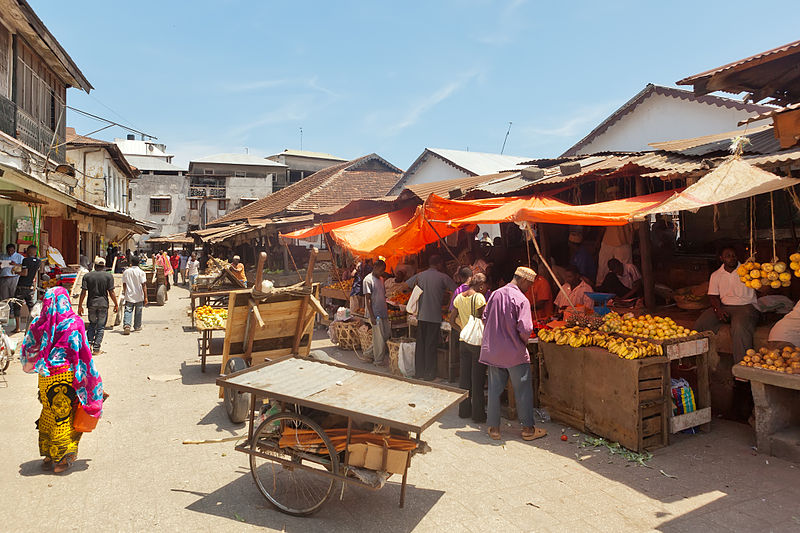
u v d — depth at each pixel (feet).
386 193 87.66
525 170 32.24
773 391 17.04
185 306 64.03
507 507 13.47
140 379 26.43
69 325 14.79
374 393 14.02
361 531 12.22
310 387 14.21
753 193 16.20
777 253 25.77
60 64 54.85
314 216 62.23
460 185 41.96
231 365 20.25
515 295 18.34
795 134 17.79
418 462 16.44
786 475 15.30
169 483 14.53
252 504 13.42
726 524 12.59
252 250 86.79
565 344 19.93
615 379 17.74
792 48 19.56
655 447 17.51
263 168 177.58
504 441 18.40
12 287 35.86
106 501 13.38
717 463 16.26
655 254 31.22
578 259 30.96
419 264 41.04
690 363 21.12
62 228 68.54
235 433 18.65
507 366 18.38
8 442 17.33
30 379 25.38
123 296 44.86
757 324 20.77
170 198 174.50
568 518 12.91
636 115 58.49
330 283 48.96
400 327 32.19
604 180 29.86
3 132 41.88
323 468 14.28
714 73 21.93
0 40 44.27
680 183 25.77
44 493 13.76
